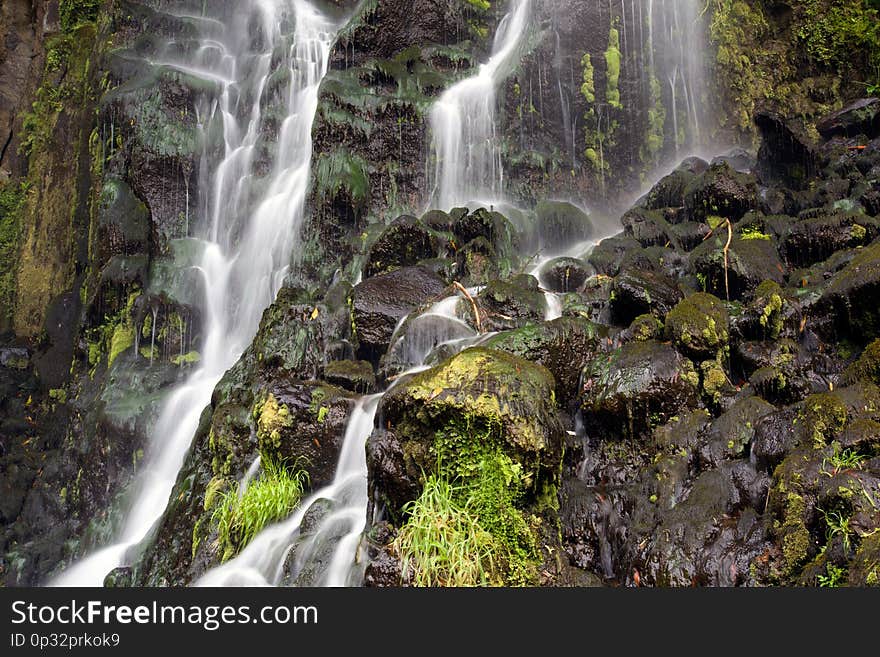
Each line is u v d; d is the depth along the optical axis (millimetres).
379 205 11383
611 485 6043
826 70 13000
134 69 13523
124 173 12680
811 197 9156
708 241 8328
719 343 6527
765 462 5516
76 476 11062
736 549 5062
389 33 12867
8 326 14305
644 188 12453
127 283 11977
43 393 12750
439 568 5191
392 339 7754
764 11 13352
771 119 10016
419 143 11641
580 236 10867
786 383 6195
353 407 7340
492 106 12180
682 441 6027
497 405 5484
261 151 12664
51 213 14422
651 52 12695
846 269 6801
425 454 5590
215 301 12031
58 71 15562
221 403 8516
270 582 6410
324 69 13195
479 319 7520
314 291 10328
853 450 5102
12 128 15805
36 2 16375
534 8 12766
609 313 7539
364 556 5582
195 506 7941
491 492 5426
